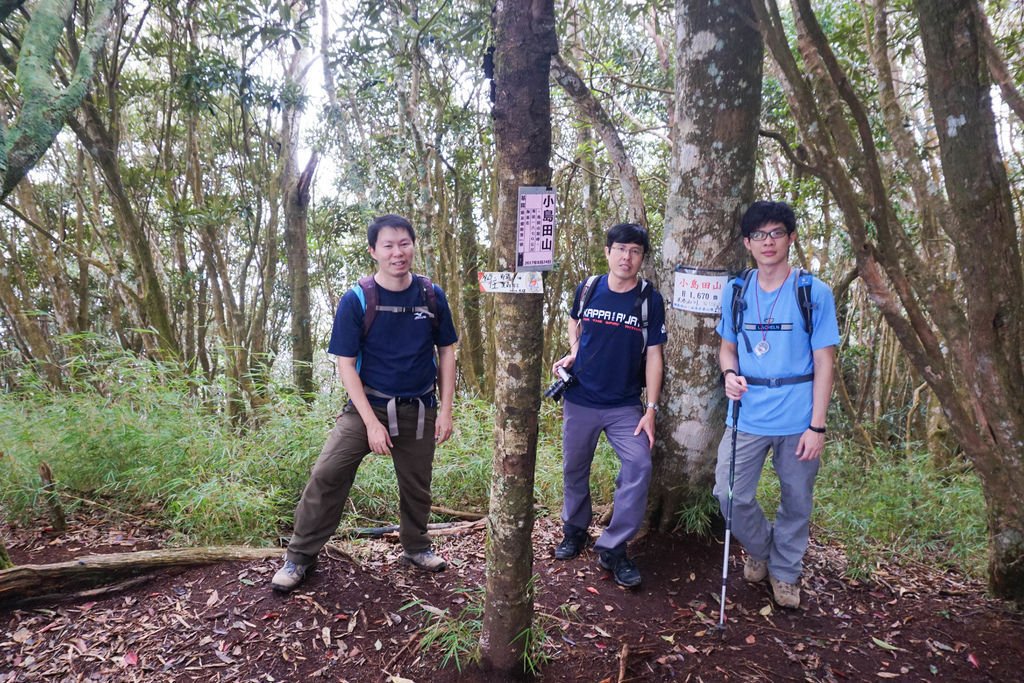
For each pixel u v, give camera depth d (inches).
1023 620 104.2
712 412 119.1
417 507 115.3
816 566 123.8
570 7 237.9
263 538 130.6
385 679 87.9
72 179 337.1
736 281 105.4
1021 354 86.4
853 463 187.0
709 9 107.9
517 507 81.2
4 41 228.7
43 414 159.5
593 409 113.0
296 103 230.8
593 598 108.0
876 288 87.9
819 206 234.8
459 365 269.4
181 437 156.0
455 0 214.8
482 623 89.0
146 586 107.9
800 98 82.3
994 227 80.6
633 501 107.0
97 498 146.8
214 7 212.4
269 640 94.6
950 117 77.1
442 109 240.8
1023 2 181.0
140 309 268.8
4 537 126.7
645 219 135.4
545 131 70.6
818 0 244.1
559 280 276.2
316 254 394.6
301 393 213.8
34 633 95.6
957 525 143.4
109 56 240.4
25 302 331.6
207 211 247.3
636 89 277.6
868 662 94.0
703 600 108.1
